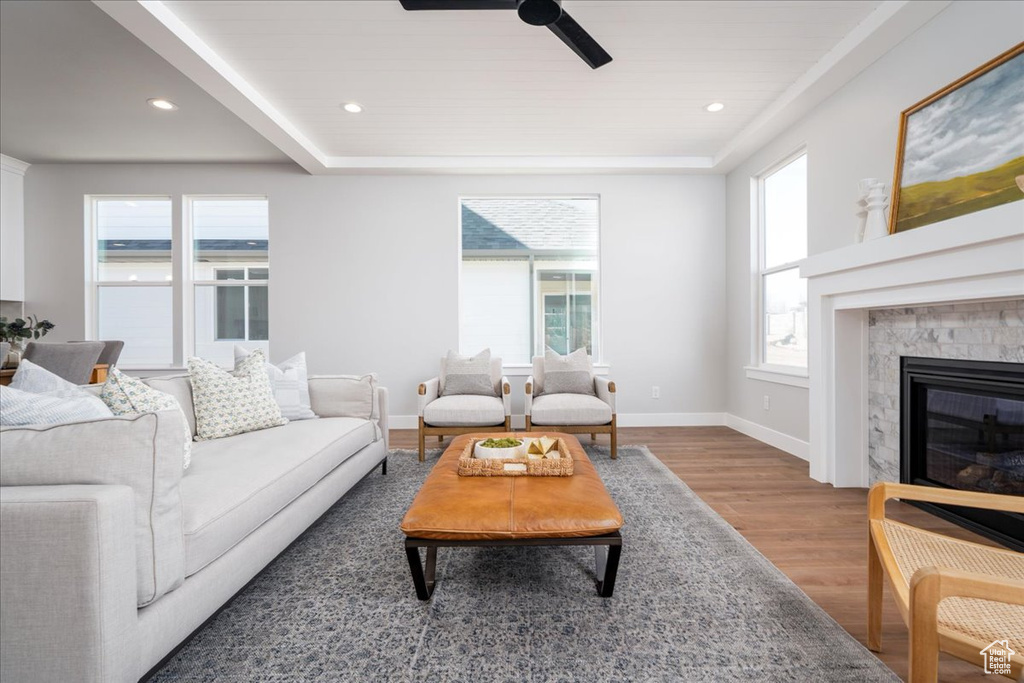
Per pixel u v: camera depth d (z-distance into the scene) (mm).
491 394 3695
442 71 2838
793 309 3596
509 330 4684
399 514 2293
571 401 3371
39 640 938
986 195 1886
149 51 2705
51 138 3914
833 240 2941
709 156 4301
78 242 4492
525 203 4668
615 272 4508
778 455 3389
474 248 4664
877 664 1212
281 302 4473
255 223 4668
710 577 1658
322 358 4488
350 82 2959
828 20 2385
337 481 2182
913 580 847
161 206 4629
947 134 2076
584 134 3785
